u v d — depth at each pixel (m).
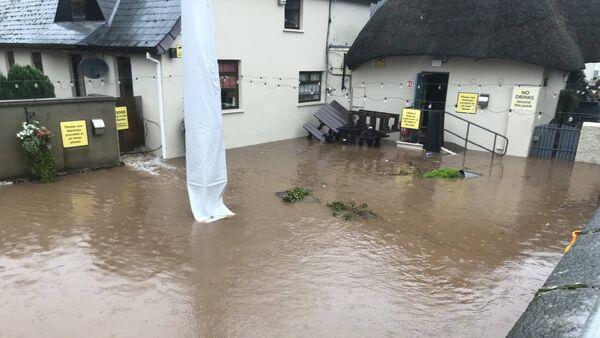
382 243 7.04
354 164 12.18
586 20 15.08
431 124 13.87
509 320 5.04
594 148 12.73
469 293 5.62
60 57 14.10
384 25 15.41
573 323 1.46
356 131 14.97
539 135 13.56
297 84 15.66
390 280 5.89
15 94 12.12
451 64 14.62
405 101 15.81
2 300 5.12
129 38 11.54
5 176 9.20
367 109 16.75
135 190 9.19
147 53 10.95
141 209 8.13
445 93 15.98
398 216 8.24
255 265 6.16
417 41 14.47
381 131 14.70
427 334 4.75
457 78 14.62
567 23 15.20
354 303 5.30
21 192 8.81
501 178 11.05
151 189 9.28
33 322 4.74
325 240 7.08
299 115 16.05
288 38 14.89
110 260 6.17
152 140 12.11
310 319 4.95
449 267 6.30
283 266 6.17
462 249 6.91
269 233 7.27
